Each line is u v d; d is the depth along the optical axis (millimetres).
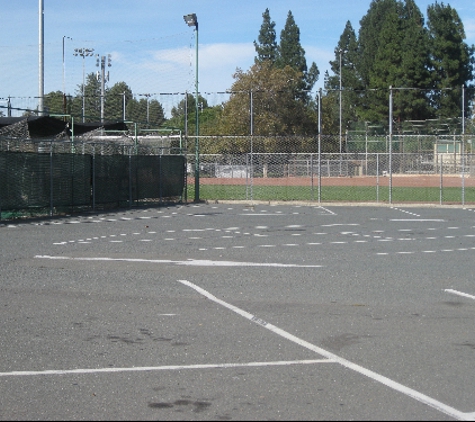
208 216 23812
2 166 20828
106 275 11352
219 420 5113
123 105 38219
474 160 47094
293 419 5133
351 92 71812
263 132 47969
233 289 10188
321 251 14664
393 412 5281
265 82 49562
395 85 64500
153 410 5309
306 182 43844
